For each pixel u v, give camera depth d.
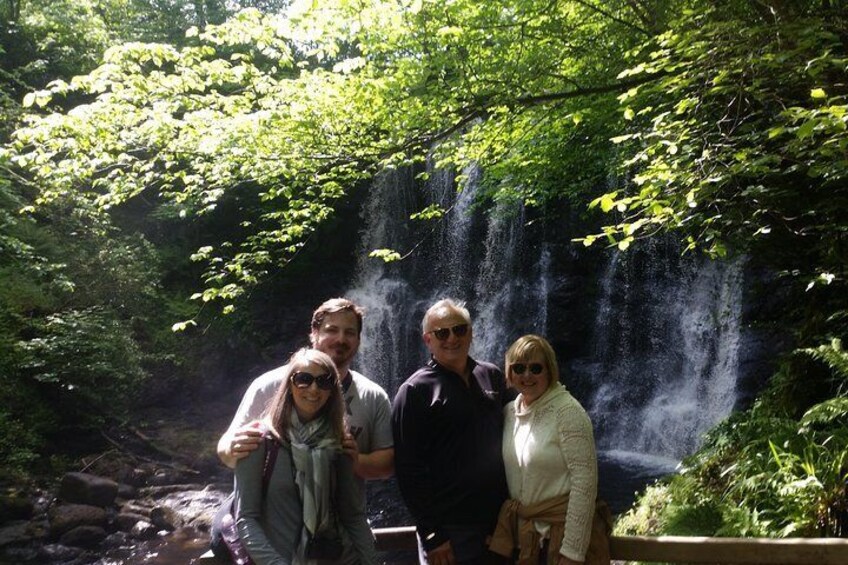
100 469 12.09
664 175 4.54
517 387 3.19
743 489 5.28
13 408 12.29
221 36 6.52
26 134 6.12
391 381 19.36
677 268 15.33
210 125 6.81
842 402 4.95
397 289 19.81
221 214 18.39
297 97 6.87
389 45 6.52
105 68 6.26
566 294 17.22
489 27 6.48
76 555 9.27
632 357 16.02
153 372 15.61
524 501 3.13
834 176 4.66
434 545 3.14
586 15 7.02
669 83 5.18
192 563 9.05
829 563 2.94
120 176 7.06
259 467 2.75
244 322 17.56
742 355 12.87
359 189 19.89
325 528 2.77
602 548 3.12
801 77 5.09
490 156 8.98
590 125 8.30
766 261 6.98
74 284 14.53
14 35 18.88
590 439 3.07
